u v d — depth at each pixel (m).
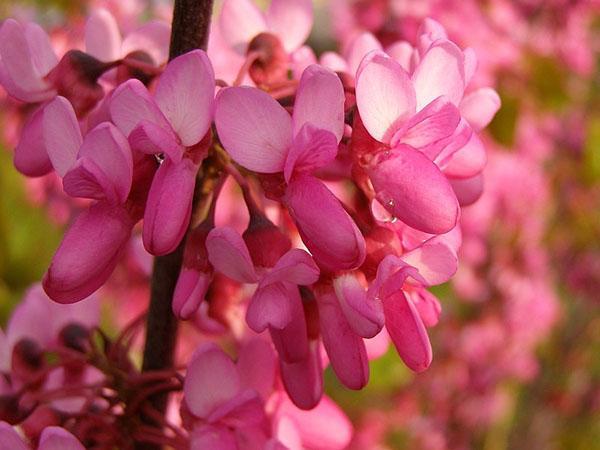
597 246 0.36
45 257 0.23
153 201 0.08
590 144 0.30
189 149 0.08
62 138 0.08
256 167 0.08
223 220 0.20
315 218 0.08
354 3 0.25
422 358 0.09
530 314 0.35
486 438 0.36
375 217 0.09
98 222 0.08
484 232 0.33
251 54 0.10
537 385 0.37
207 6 0.09
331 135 0.08
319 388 0.09
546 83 0.24
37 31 0.10
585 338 0.37
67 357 0.11
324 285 0.09
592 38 0.33
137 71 0.10
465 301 0.35
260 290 0.08
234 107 0.08
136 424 0.10
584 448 0.36
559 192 0.35
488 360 0.36
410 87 0.08
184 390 0.09
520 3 0.28
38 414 0.10
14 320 0.11
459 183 0.10
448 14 0.24
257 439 0.09
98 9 0.11
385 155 0.08
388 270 0.08
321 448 0.10
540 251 0.35
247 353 0.10
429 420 0.35
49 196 0.24
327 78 0.08
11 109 0.23
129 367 0.10
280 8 0.11
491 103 0.09
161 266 0.10
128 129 0.08
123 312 0.22
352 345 0.09
